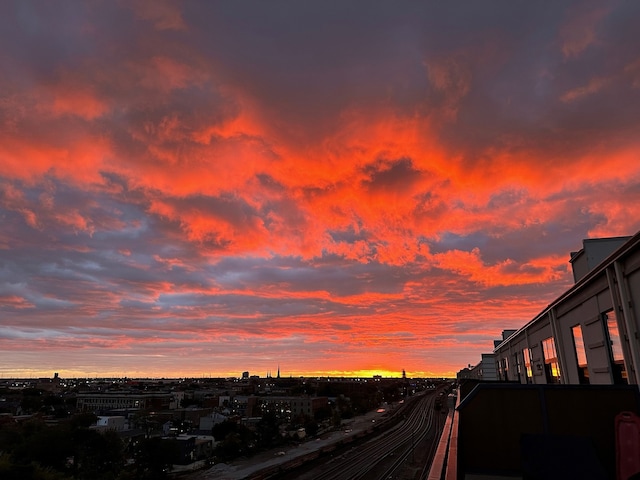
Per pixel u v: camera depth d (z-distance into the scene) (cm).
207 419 11012
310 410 15100
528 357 2052
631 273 820
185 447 7138
